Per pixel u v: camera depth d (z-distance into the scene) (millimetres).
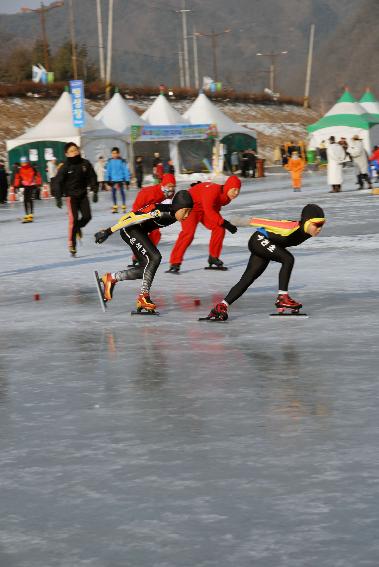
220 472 5836
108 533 4914
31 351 10086
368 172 44312
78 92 54688
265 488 5512
